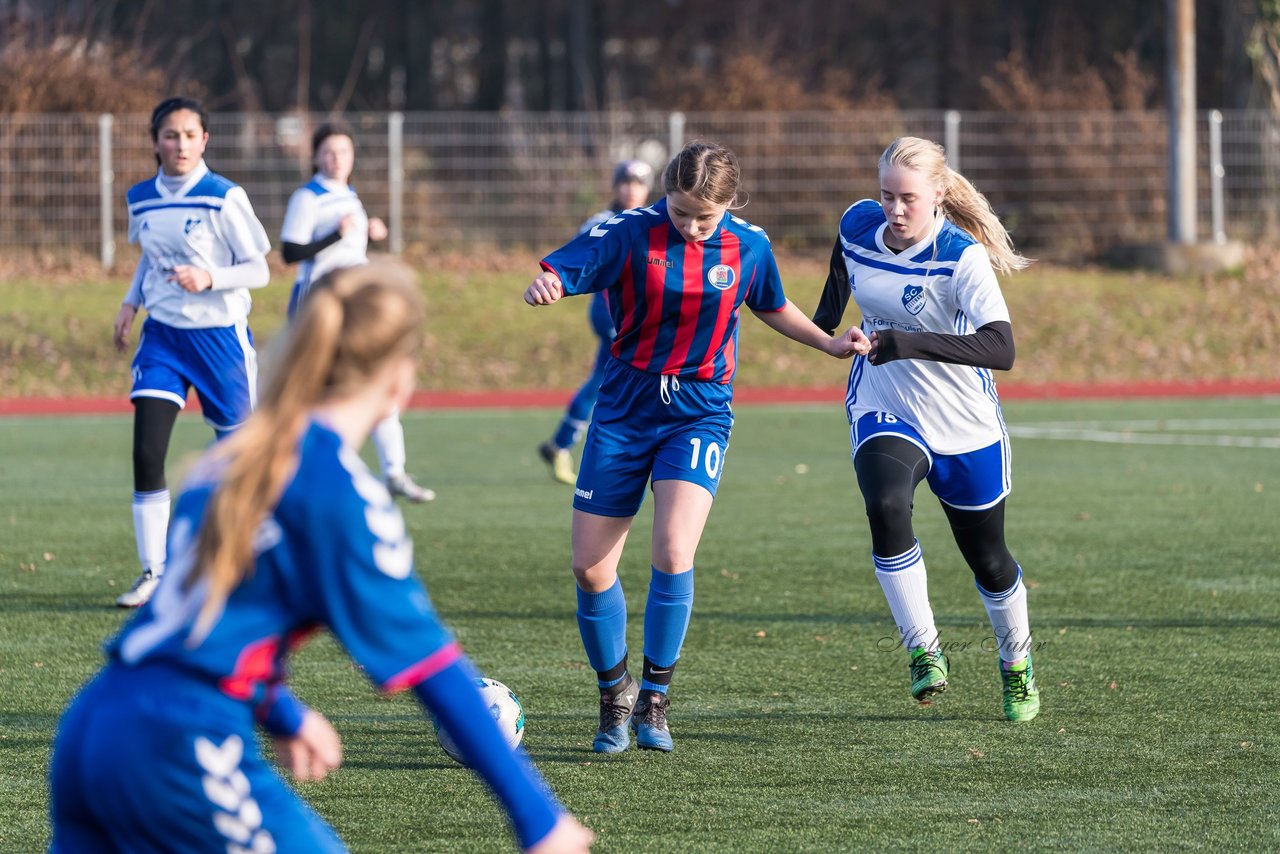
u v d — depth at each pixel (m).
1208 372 73.38
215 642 8.53
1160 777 16.83
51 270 78.75
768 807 15.78
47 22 107.44
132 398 26.33
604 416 18.22
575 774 17.02
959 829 15.05
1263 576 28.92
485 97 150.75
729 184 17.11
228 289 26.31
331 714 19.47
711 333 17.83
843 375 71.69
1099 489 40.53
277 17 146.25
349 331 8.68
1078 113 88.56
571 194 85.88
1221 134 87.69
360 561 8.48
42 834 14.78
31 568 29.64
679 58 142.88
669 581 17.73
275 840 8.66
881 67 145.38
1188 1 83.00
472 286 79.06
